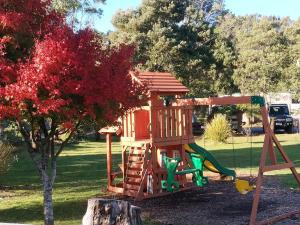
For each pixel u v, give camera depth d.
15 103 6.29
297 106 39.78
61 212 9.63
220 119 26.23
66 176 14.96
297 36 42.91
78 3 15.44
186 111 12.16
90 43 6.54
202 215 9.24
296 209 9.39
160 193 11.41
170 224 8.55
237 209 9.70
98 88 6.30
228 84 37.44
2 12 6.50
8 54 6.79
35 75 5.93
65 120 6.77
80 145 27.84
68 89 6.14
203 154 12.09
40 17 7.07
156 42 31.36
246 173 14.65
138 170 11.50
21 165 17.66
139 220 5.25
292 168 9.12
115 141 31.53
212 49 35.31
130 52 7.06
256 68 39.62
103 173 15.62
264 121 8.60
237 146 23.77
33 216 9.31
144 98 7.46
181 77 32.50
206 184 12.72
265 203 10.10
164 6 33.44
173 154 12.24
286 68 39.19
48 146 7.39
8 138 15.98
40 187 12.90
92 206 5.30
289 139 27.42
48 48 5.93
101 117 6.84
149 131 11.59
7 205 10.45
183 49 32.38
